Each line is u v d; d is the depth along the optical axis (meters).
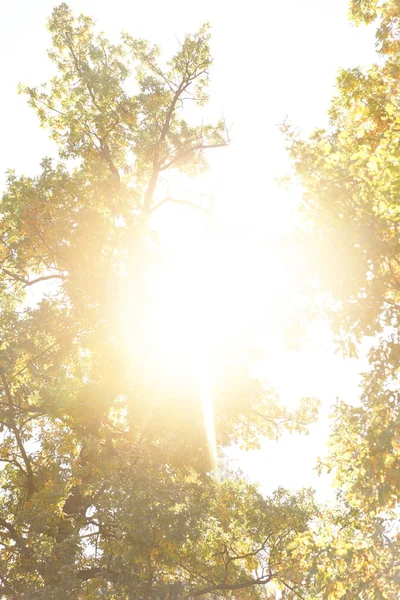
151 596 13.94
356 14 14.37
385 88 13.62
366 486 9.73
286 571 11.28
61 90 22.75
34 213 18.16
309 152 10.10
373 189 9.05
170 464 17.47
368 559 10.53
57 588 13.73
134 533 13.88
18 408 17.95
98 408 17.39
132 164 24.03
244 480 18.95
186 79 23.47
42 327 18.12
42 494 15.80
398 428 8.90
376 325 9.23
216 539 18.00
